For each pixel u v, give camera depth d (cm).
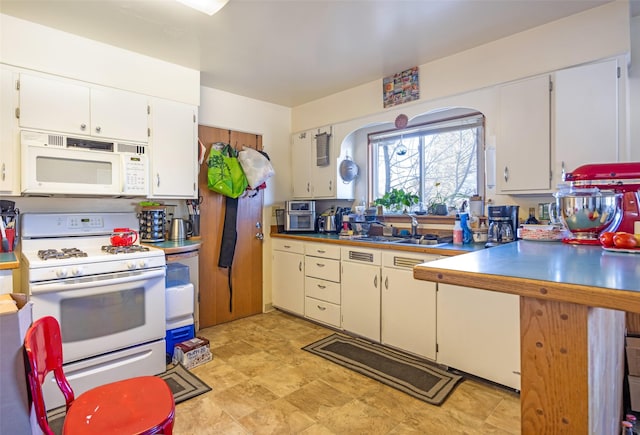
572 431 88
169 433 116
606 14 203
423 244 275
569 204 171
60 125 227
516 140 236
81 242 259
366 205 371
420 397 209
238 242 357
